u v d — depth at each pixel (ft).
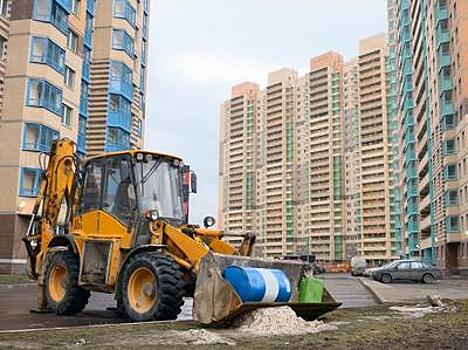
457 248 185.68
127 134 156.35
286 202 472.85
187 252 34.14
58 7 116.57
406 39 285.43
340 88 449.06
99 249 37.86
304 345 24.67
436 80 205.16
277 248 472.03
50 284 41.60
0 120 108.58
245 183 506.07
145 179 37.91
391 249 401.90
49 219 44.09
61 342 24.82
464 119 171.01
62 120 122.01
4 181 106.63
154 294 33.60
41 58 111.34
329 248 438.81
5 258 103.96
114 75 151.74
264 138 497.87
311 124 462.19
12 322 35.83
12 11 112.27
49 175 44.86
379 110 416.46
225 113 541.34
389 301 53.06
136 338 25.93
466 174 170.40
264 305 29.89
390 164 408.67
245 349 23.27
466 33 173.78
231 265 31.01
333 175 444.14
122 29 154.30
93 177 40.57
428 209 245.65
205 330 27.99
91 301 53.21
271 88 494.18
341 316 37.52
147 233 36.04
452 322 34.27
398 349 24.39
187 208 39.91
